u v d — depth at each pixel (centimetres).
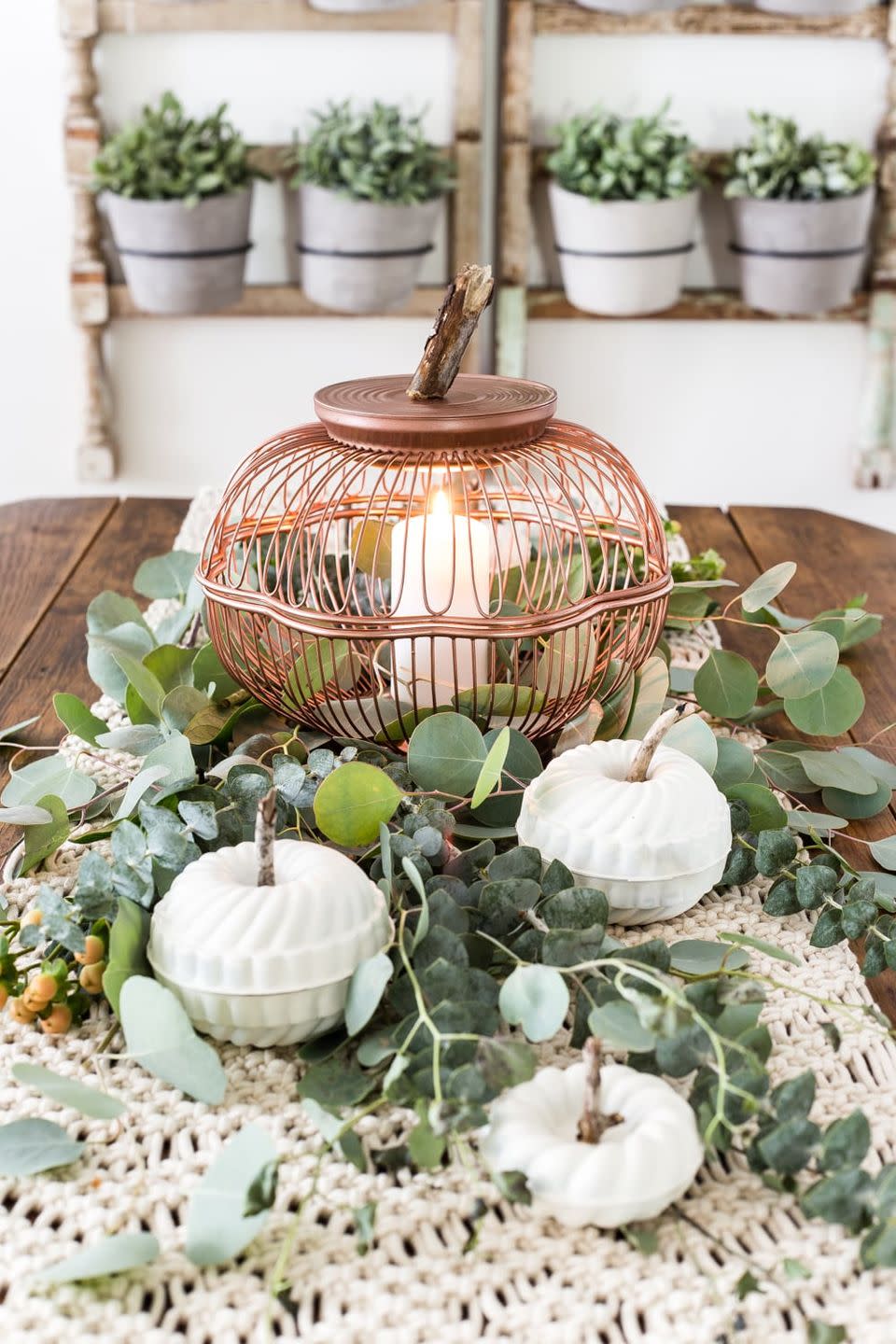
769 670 79
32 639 104
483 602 78
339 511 92
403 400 73
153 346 235
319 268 212
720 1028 54
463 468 71
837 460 247
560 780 66
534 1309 45
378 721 77
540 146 225
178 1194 50
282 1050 59
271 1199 47
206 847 66
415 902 63
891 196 226
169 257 204
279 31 216
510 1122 49
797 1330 45
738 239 220
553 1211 48
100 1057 56
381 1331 45
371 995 53
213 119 207
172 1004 52
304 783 68
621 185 208
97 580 117
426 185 210
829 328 238
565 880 62
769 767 80
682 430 245
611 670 79
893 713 93
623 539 86
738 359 240
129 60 219
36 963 61
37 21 216
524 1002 52
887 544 127
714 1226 49
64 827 70
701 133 227
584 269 212
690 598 102
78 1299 46
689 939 63
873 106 226
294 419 241
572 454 78
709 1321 45
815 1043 58
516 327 229
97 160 204
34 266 229
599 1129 49
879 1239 47
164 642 92
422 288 228
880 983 64
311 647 75
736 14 216
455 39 215
